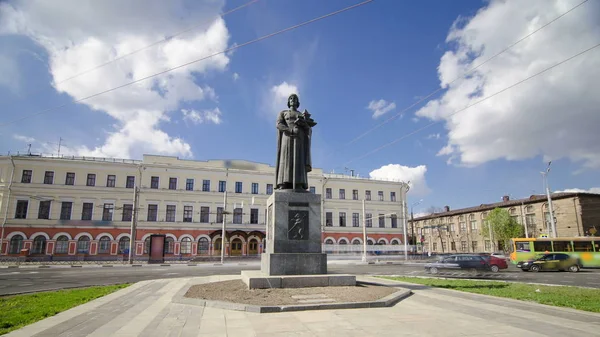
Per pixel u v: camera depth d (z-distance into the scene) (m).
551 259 29.33
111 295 13.12
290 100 14.62
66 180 49.72
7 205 47.00
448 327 7.79
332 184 61.34
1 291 15.20
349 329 7.50
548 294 13.47
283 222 12.95
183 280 18.92
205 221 53.59
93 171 50.81
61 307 10.42
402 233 63.44
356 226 61.16
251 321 8.17
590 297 12.78
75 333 7.36
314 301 9.87
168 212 52.28
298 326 7.72
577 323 8.48
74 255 47.72
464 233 73.25
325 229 59.09
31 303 11.18
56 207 48.69
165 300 11.67
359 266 37.97
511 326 8.02
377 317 8.64
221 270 29.88
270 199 13.91
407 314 9.04
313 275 12.17
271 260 12.34
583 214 55.09
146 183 52.03
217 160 56.69
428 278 20.75
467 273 25.84
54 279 21.36
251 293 10.86
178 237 51.78
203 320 8.31
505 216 59.56
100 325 8.08
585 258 35.03
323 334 7.12
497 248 64.56
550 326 8.09
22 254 44.66
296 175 13.84
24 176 48.56
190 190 53.56
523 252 37.47
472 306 10.52
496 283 17.56
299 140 14.21
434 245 81.62
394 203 64.12
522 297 12.64
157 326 7.89
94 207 49.84
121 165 51.59
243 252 53.34
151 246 50.41
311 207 13.25
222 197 54.91
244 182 56.25
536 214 60.84
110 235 49.53
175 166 53.59
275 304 9.52
